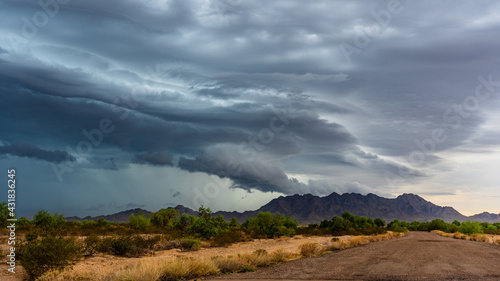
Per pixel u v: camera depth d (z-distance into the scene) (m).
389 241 44.78
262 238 51.75
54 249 14.47
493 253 25.41
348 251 27.83
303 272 15.41
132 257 23.47
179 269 14.19
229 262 16.62
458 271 15.16
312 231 76.06
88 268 16.86
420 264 17.83
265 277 14.18
